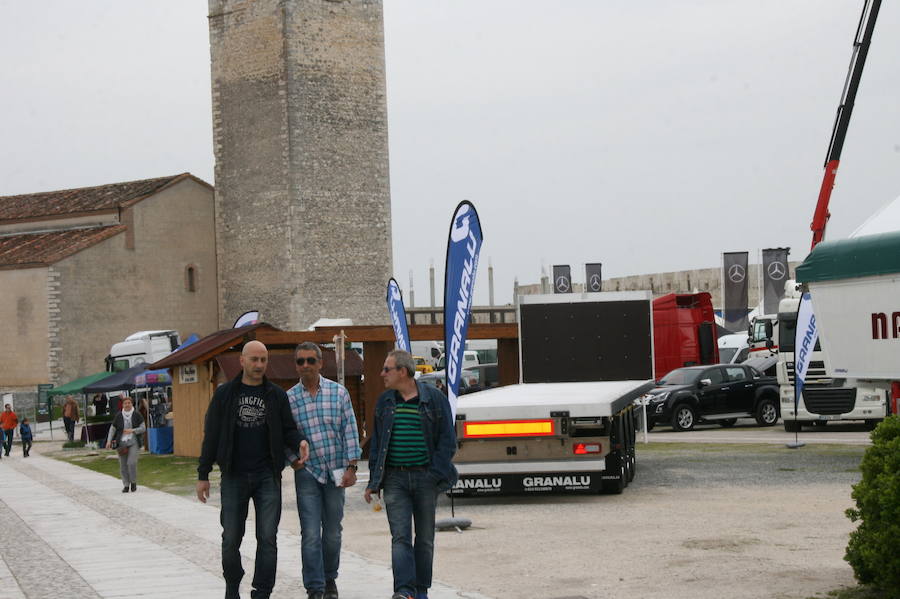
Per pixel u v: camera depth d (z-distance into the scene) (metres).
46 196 87.44
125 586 13.95
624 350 27.66
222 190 79.75
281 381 35.06
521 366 27.80
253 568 15.16
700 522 17.56
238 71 78.50
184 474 32.94
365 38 78.81
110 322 76.75
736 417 40.38
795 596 11.89
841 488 21.00
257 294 78.12
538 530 17.72
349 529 19.22
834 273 16.97
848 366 16.98
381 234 79.50
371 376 35.12
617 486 21.64
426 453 11.81
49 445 54.69
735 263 61.75
